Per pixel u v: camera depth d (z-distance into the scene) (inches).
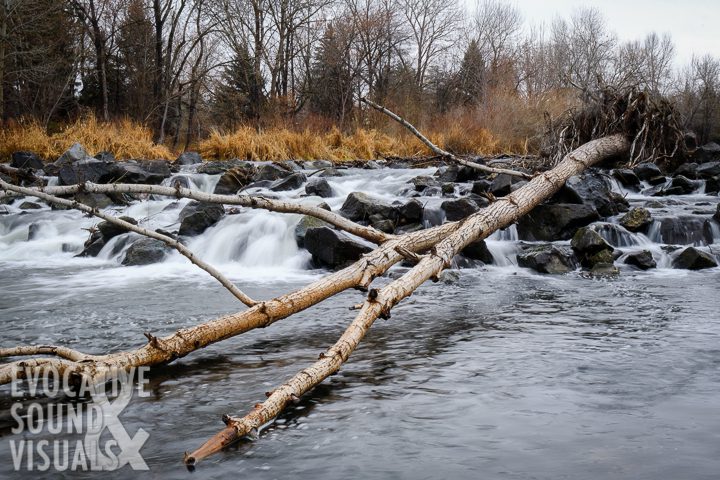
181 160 709.9
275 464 100.0
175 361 153.1
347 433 111.3
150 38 1291.8
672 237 336.8
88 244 378.0
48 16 1021.2
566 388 133.0
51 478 95.7
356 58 1460.4
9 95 1079.6
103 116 1099.9
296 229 339.6
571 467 97.7
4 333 181.0
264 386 135.5
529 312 207.6
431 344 168.4
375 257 201.3
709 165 482.6
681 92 1360.7
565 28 1732.3
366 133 912.3
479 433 110.7
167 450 105.5
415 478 94.9
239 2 1227.2
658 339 170.9
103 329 185.8
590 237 301.0
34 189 176.1
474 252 310.2
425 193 449.7
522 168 481.1
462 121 930.7
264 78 1312.7
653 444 105.5
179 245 173.0
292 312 170.2
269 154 776.3
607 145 447.2
